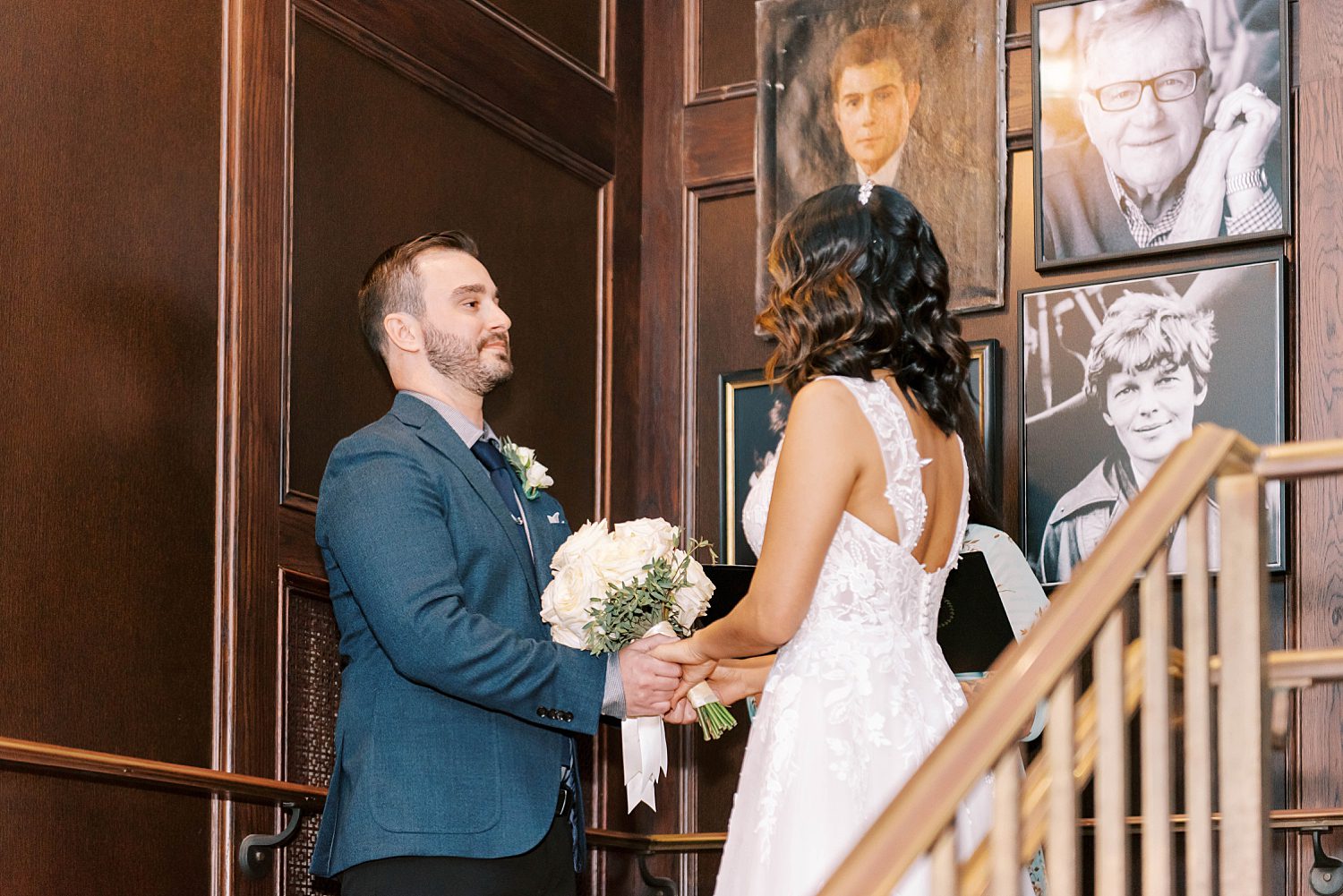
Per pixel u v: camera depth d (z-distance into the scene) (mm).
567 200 5215
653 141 5574
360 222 4309
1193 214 4660
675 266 5473
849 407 2635
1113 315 4734
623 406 5363
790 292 2768
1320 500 4371
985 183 4957
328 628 4098
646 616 3180
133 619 3486
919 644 2729
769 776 2633
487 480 3488
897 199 2799
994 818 1579
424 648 3105
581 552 3232
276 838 3727
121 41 3617
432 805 3172
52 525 3305
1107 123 4801
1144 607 1816
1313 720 4305
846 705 2604
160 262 3664
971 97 5020
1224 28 4699
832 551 2686
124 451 3508
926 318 2785
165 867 3490
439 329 3697
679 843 5039
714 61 5531
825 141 5219
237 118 3914
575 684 3170
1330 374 4426
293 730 3916
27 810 3168
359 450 3387
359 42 4348
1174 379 4629
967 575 3660
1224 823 1903
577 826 3471
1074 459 4719
